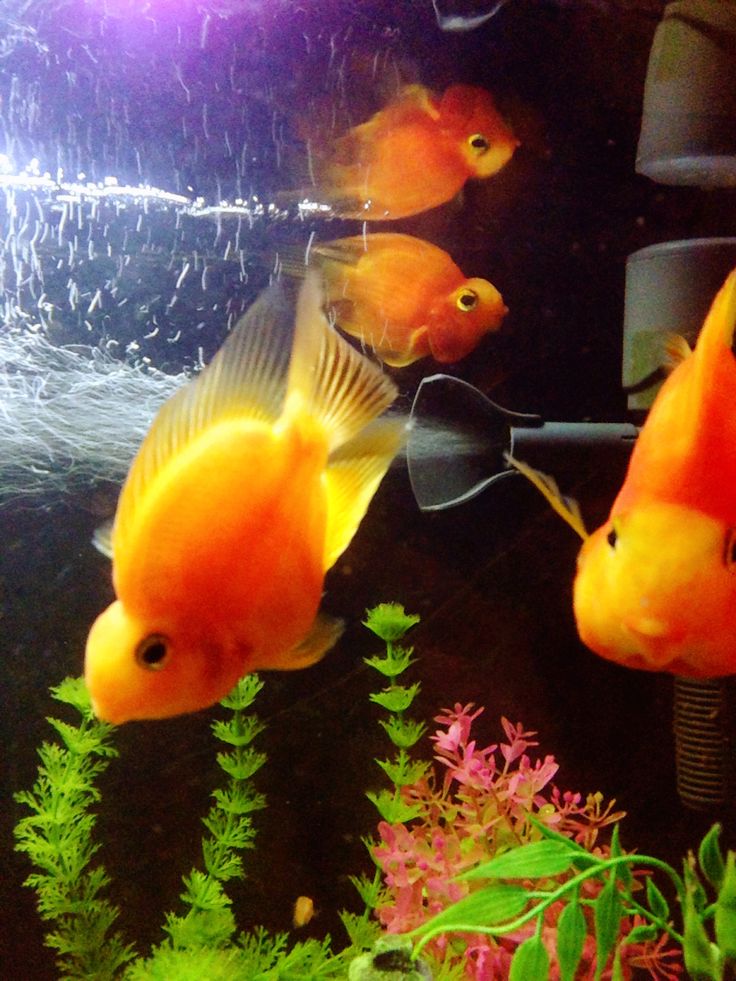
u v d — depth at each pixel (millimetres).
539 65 557
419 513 564
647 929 332
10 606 548
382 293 563
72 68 573
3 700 550
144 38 567
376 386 291
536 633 566
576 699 561
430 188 570
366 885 466
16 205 583
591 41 541
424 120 567
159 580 262
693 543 257
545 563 564
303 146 574
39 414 557
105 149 579
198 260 586
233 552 267
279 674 567
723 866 322
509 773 486
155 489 264
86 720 451
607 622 274
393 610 502
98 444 557
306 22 562
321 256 573
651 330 401
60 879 433
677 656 270
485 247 583
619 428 466
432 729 571
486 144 563
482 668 571
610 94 551
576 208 573
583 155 565
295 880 561
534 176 573
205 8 556
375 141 569
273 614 277
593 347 582
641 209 560
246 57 567
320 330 283
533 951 312
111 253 584
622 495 279
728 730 443
